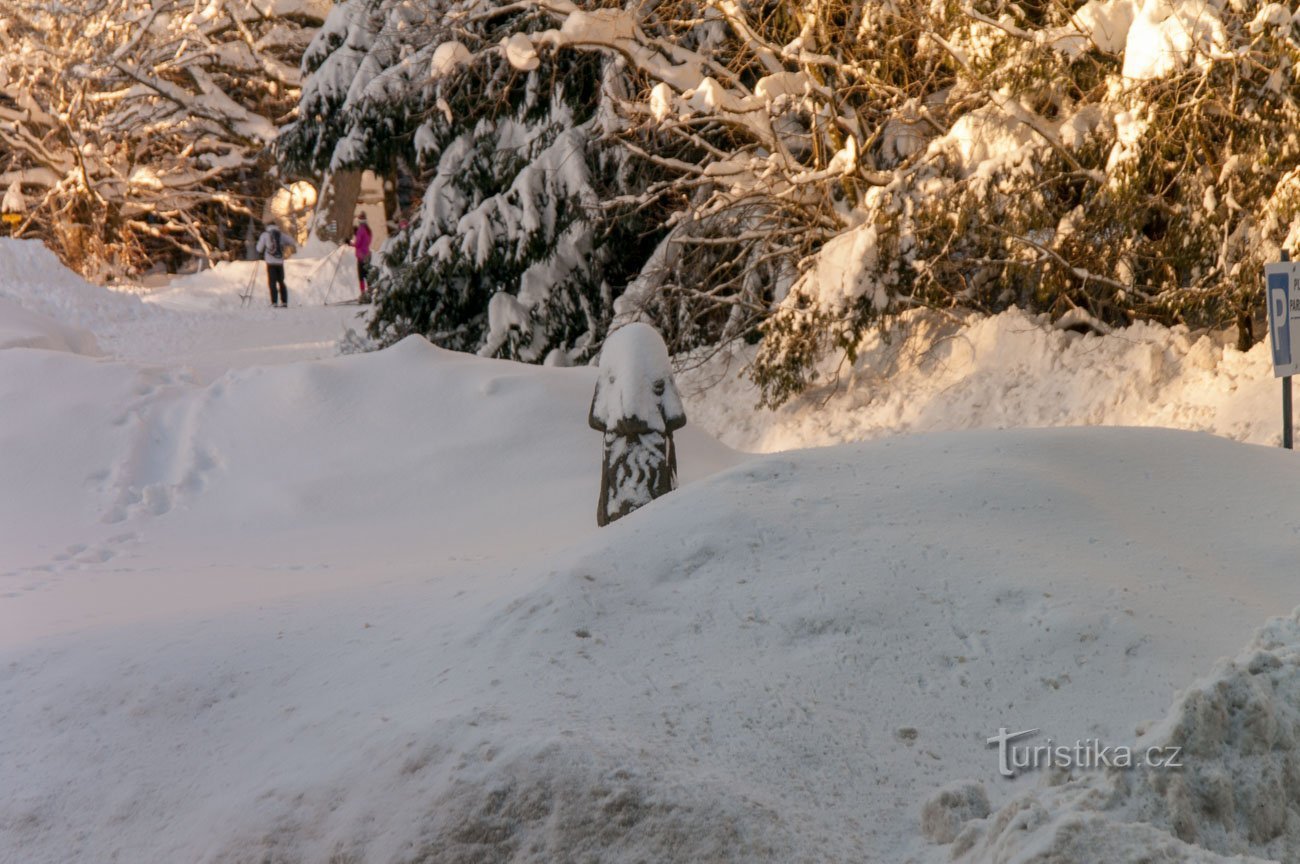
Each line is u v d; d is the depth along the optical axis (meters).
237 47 39.25
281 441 9.84
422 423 10.04
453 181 19.97
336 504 9.04
